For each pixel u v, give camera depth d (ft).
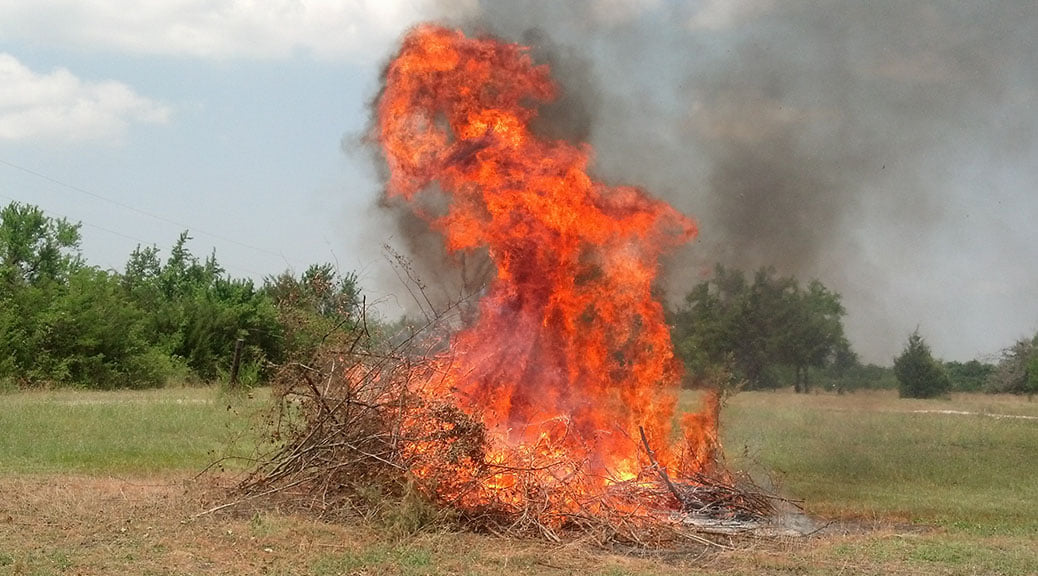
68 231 146.61
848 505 41.83
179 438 55.47
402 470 33.53
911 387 161.79
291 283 41.34
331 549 29.43
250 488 35.35
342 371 36.19
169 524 31.63
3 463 45.14
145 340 129.49
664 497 36.60
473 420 34.22
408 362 36.50
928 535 34.94
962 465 56.13
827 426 78.48
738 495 37.58
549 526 32.78
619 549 31.86
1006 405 130.93
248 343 138.51
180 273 178.09
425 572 27.25
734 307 114.01
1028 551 31.68
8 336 112.37
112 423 61.05
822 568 29.09
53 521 31.73
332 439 34.88
